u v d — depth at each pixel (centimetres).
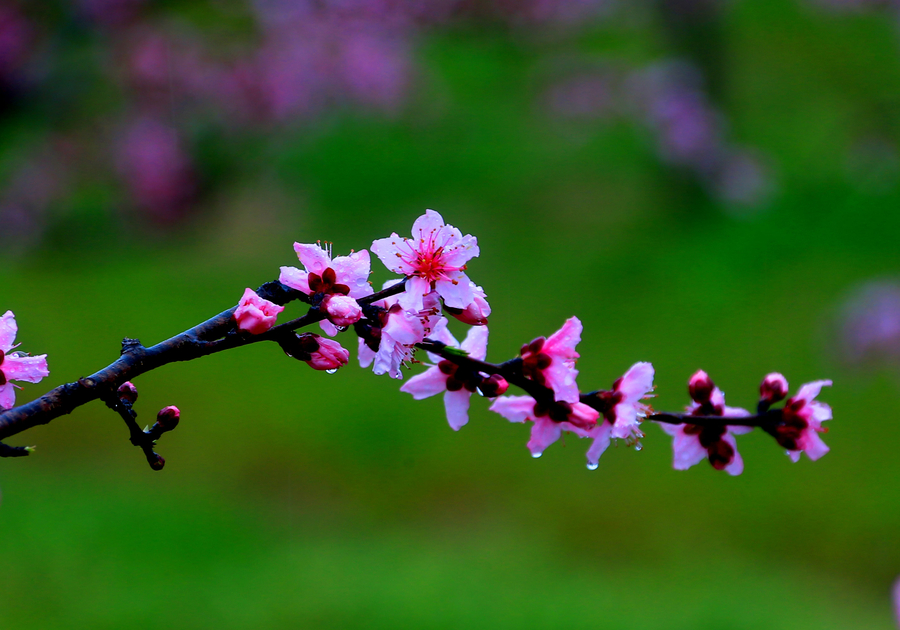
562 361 175
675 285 1121
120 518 719
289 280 163
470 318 170
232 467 817
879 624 605
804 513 736
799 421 194
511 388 218
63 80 1284
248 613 593
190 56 1255
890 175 1289
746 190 1309
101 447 853
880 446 813
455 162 1437
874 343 927
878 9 1769
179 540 691
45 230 1325
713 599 627
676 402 905
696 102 1370
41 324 1082
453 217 1313
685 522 738
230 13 1321
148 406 915
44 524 705
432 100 1526
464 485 791
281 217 1338
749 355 973
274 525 724
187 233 1354
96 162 1329
